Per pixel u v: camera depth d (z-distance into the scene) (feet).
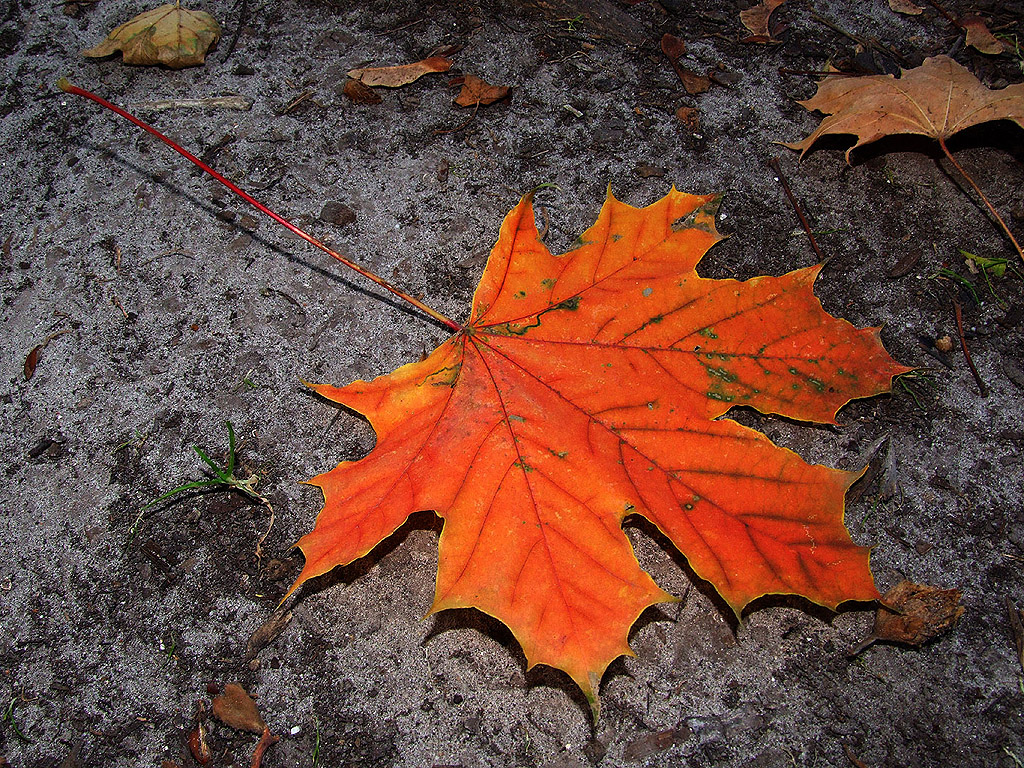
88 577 0.96
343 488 0.87
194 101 1.22
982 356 1.04
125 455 1.02
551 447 0.87
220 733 0.90
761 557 0.83
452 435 0.89
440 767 0.88
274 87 1.24
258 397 1.04
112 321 1.09
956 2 1.28
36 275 1.12
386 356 1.06
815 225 1.12
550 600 0.82
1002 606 0.93
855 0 1.29
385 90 1.23
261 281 1.10
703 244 0.94
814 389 0.91
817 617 0.93
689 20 1.28
